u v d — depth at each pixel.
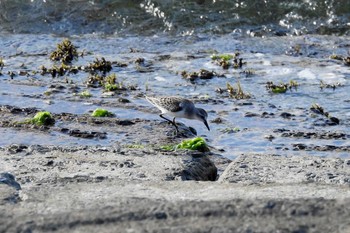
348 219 6.49
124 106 15.78
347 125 14.96
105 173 9.40
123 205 6.89
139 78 18.25
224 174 9.15
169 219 6.54
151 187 7.88
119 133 14.00
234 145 13.77
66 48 20.22
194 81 17.98
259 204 6.72
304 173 9.16
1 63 19.44
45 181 8.52
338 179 8.93
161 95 16.64
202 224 6.39
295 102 16.47
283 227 6.32
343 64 19.41
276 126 14.82
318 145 13.61
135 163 9.97
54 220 6.59
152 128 14.34
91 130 14.09
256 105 16.19
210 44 21.48
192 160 10.23
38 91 16.94
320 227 6.37
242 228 6.30
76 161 9.98
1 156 10.20
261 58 19.97
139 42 21.80
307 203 6.74
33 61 19.95
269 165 9.48
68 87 17.28
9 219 6.65
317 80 18.06
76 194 7.54
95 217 6.62
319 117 15.39
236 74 18.55
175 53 20.64
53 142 13.41
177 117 14.50
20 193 7.55
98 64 19.02
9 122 14.44
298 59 19.88
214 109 15.89
